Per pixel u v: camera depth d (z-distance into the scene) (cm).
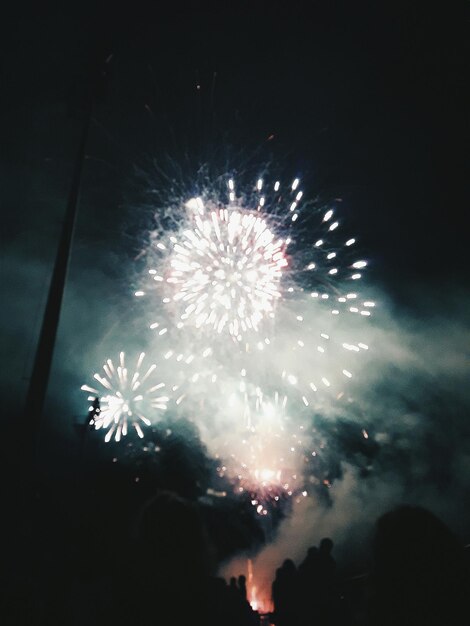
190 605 300
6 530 777
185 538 317
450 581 279
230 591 370
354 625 588
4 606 534
